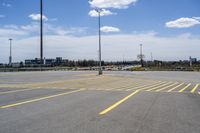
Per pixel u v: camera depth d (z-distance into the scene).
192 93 14.86
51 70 60.56
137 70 67.38
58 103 10.53
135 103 10.62
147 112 8.67
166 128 6.59
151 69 71.94
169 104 10.44
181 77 35.03
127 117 7.85
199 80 28.67
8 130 6.33
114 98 12.20
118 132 6.18
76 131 6.24
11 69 53.12
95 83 22.47
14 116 7.94
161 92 15.24
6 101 11.05
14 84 20.56
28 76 33.97
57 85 19.83
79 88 17.45
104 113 8.45
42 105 10.01
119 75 38.31
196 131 6.33
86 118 7.68
